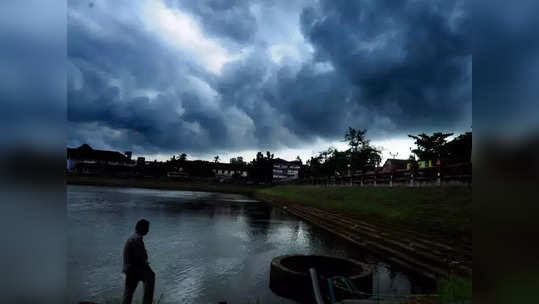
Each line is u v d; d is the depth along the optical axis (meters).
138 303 8.02
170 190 90.31
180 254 13.81
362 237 16.86
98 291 8.76
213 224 23.81
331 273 10.84
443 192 18.48
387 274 10.78
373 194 26.20
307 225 25.05
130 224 21.42
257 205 47.94
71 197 42.12
